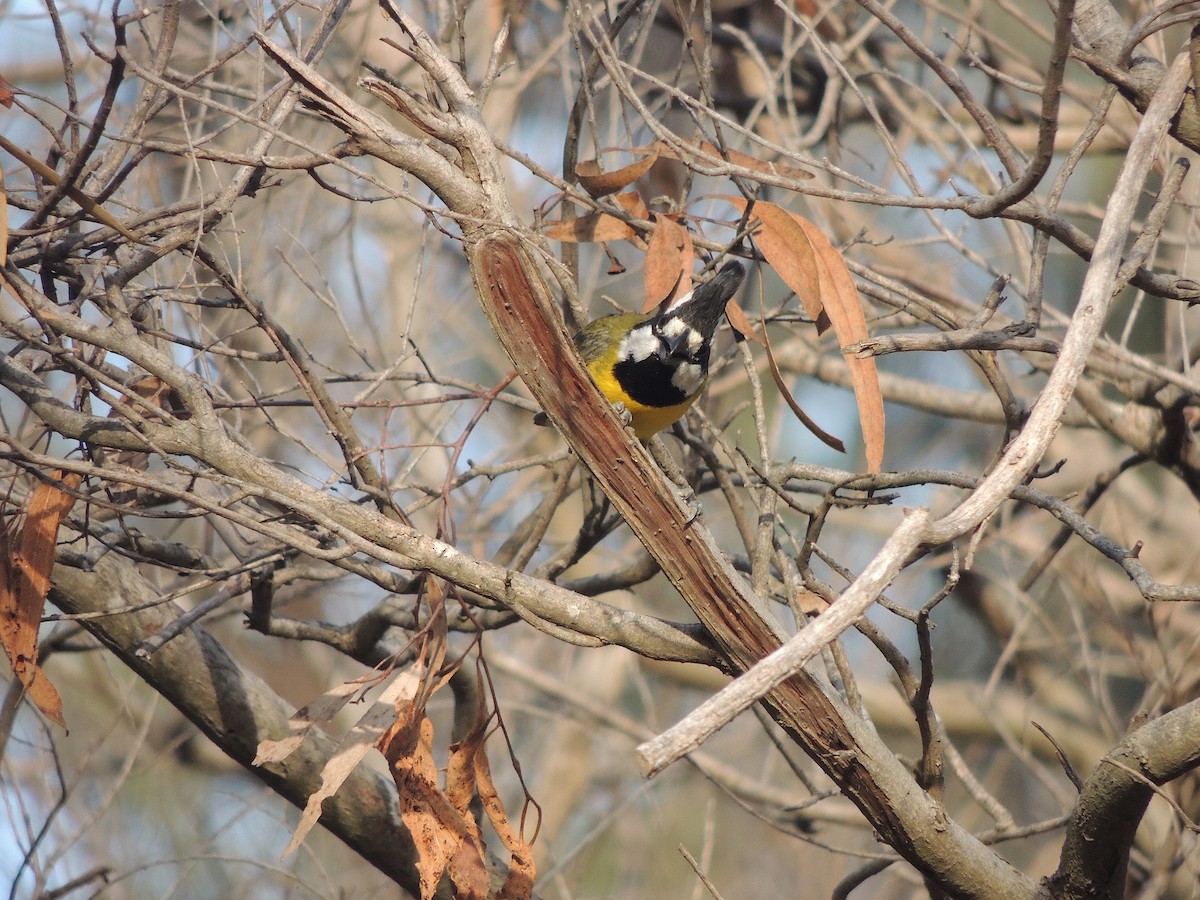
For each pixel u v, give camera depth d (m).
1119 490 14.79
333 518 6.42
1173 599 5.88
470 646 7.12
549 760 15.86
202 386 6.52
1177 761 6.09
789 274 7.50
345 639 9.50
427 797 6.77
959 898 6.83
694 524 6.08
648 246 7.66
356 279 11.03
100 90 9.80
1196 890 9.94
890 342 6.48
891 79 14.77
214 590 11.76
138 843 14.27
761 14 15.05
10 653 6.98
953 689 17.06
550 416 6.07
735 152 8.41
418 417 11.98
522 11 11.94
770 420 19.31
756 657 6.33
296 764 9.16
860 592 4.65
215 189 9.29
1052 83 5.61
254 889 13.48
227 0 10.66
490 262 5.77
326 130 12.13
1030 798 17.47
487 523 13.02
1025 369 14.59
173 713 16.45
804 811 12.68
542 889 11.93
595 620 6.53
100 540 7.91
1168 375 6.41
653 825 16.14
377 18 12.30
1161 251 12.30
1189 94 6.91
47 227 6.75
